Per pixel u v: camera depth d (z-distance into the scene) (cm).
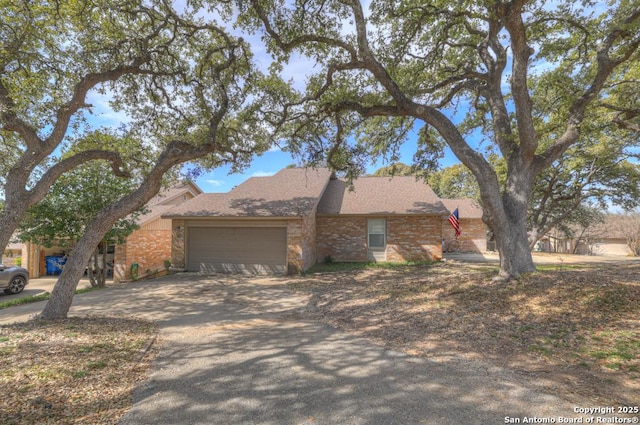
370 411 343
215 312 834
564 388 379
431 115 901
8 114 706
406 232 1698
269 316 787
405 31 973
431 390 386
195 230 1612
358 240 1747
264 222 1520
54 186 1149
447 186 3547
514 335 550
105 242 1371
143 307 898
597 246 3275
